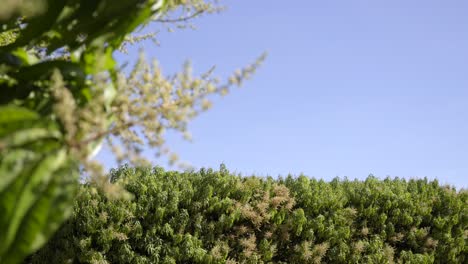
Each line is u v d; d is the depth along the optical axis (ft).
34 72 5.63
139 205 20.61
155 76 5.54
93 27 5.90
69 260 19.06
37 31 5.93
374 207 24.73
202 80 5.78
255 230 22.58
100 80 5.32
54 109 4.91
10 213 4.58
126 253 19.85
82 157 4.88
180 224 20.95
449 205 25.79
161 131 5.45
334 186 26.43
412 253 24.21
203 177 23.21
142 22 5.96
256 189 23.21
